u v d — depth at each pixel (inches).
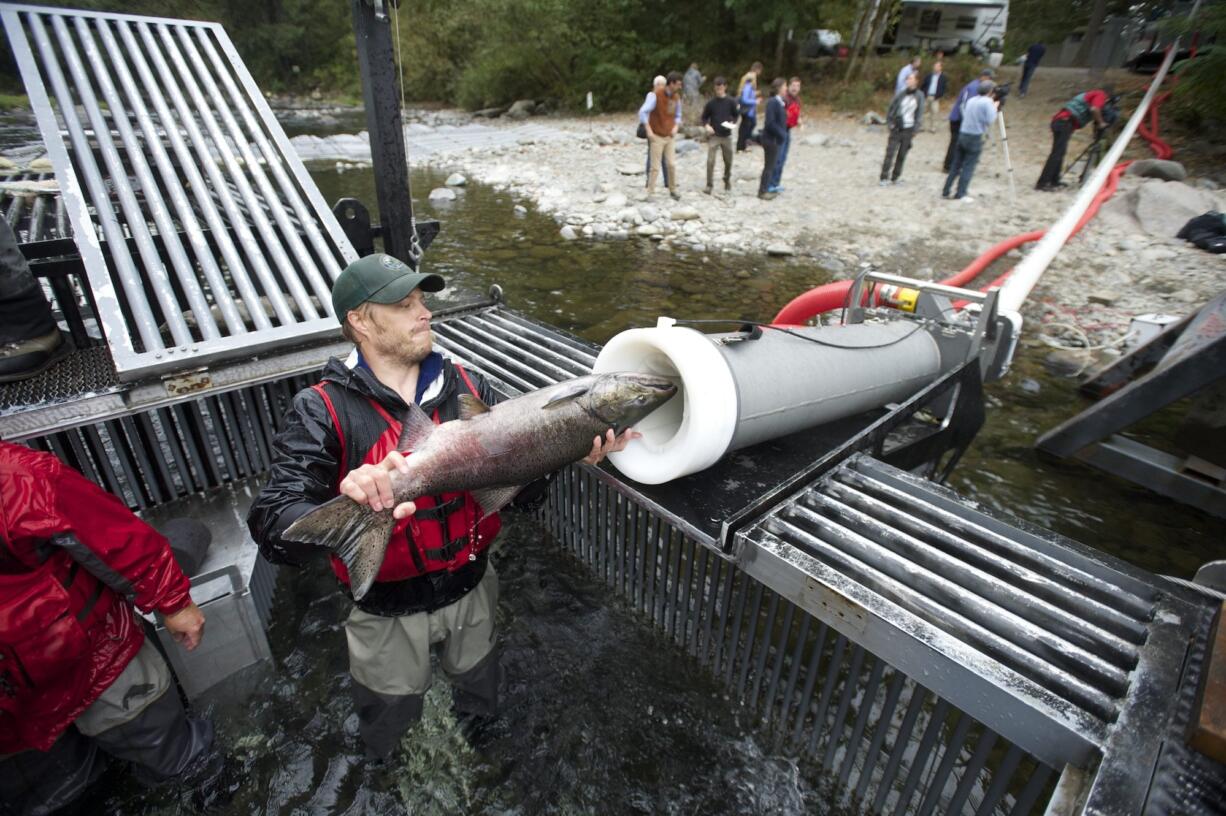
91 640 81.7
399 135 175.6
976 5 956.6
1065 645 70.7
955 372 133.7
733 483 106.8
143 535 82.7
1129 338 227.1
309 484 73.3
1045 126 647.1
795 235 395.2
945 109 792.3
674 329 99.7
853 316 170.2
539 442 76.3
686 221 431.2
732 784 102.1
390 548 81.2
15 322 122.3
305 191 167.6
